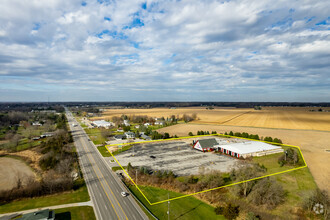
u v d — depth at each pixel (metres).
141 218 42.22
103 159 81.69
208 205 47.34
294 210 44.22
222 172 65.94
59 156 78.56
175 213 44.00
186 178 59.09
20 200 50.19
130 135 124.62
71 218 42.31
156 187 56.78
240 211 44.31
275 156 83.00
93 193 53.50
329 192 50.75
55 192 54.09
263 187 48.38
